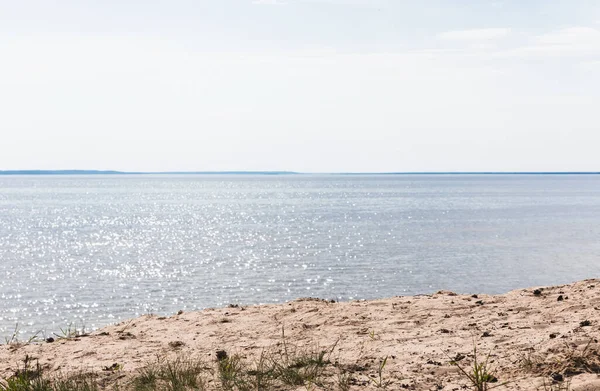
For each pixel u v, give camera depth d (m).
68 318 28.38
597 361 4.77
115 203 154.88
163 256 51.38
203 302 31.64
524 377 4.68
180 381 5.09
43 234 73.12
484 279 37.41
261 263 46.00
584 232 67.88
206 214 108.25
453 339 6.29
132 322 9.00
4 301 32.59
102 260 49.47
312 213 106.69
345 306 8.72
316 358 5.67
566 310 7.24
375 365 5.46
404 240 60.50
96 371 5.79
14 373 5.92
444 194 199.75
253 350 6.47
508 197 173.88
